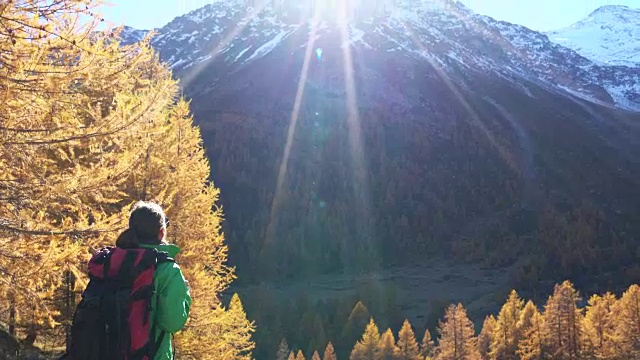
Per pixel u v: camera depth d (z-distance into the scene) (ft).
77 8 17.92
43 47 17.53
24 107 18.03
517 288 364.79
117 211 29.63
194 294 39.96
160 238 10.34
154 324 9.37
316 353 169.17
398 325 277.03
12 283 17.89
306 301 276.00
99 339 9.04
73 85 19.40
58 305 30.35
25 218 18.30
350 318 237.25
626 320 125.29
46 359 34.30
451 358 150.10
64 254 18.31
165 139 38.75
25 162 18.54
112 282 9.25
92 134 19.02
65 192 18.94
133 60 20.47
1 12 16.40
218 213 49.83
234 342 47.91
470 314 308.40
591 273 382.01
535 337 138.00
